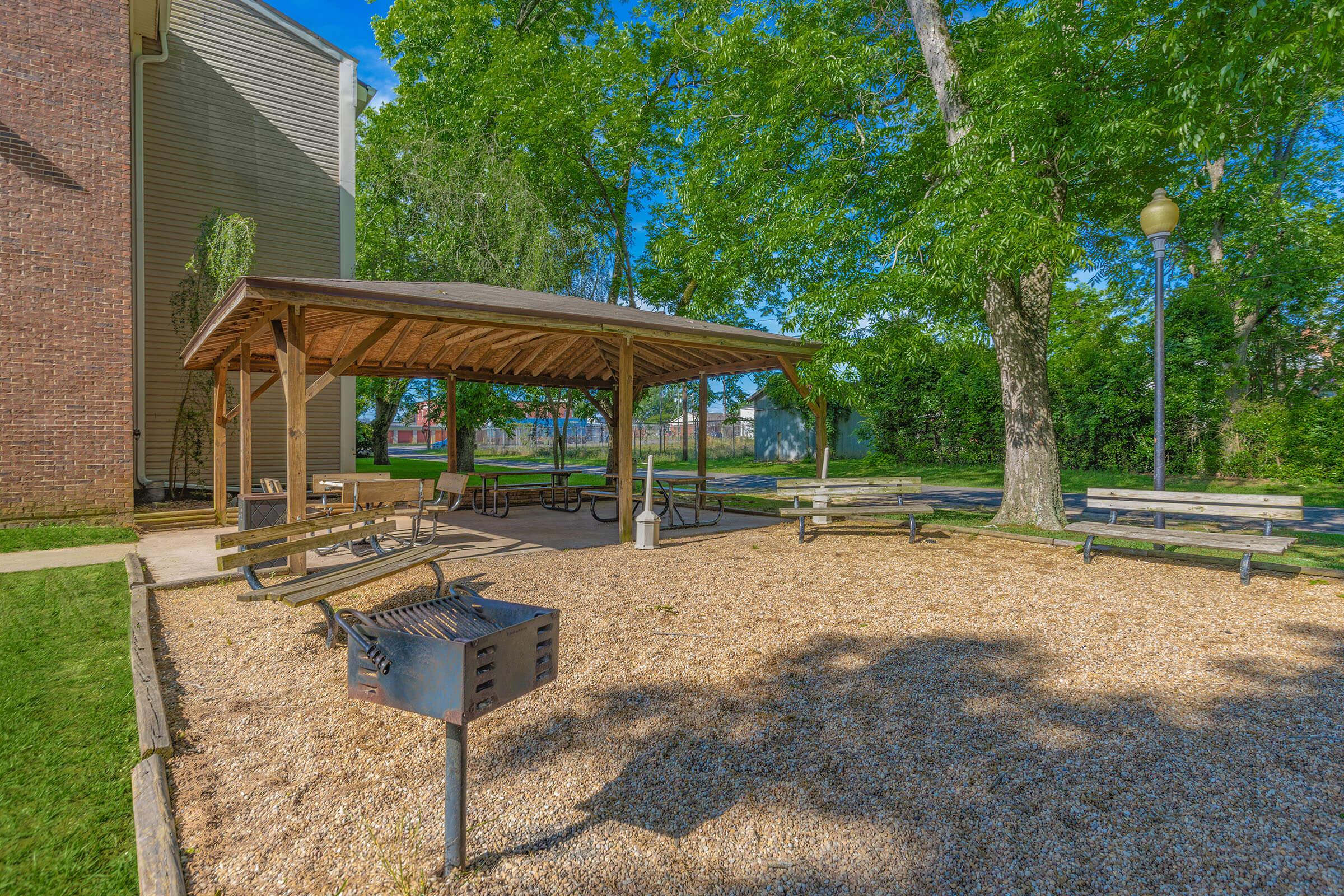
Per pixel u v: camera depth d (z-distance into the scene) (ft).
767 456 104.73
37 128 30.17
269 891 7.04
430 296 21.38
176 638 15.03
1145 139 24.70
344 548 26.66
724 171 47.42
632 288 71.41
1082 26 25.91
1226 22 22.61
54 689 12.06
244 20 44.57
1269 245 56.95
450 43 66.69
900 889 7.08
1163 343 22.86
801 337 32.60
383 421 86.28
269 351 34.24
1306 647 14.08
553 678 8.26
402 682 7.32
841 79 33.22
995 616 16.46
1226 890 7.02
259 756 9.91
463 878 7.23
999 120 25.26
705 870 7.39
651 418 193.06
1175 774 9.25
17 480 29.50
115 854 7.59
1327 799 8.63
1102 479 55.16
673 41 58.13
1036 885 7.13
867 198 37.11
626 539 27.81
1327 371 59.67
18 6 29.89
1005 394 30.32
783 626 15.80
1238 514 21.21
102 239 31.50
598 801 8.72
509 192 61.05
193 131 42.55
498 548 26.73
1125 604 17.38
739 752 10.00
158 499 37.40
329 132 48.16
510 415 72.64
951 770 9.45
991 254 24.45
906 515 26.66
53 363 30.32
